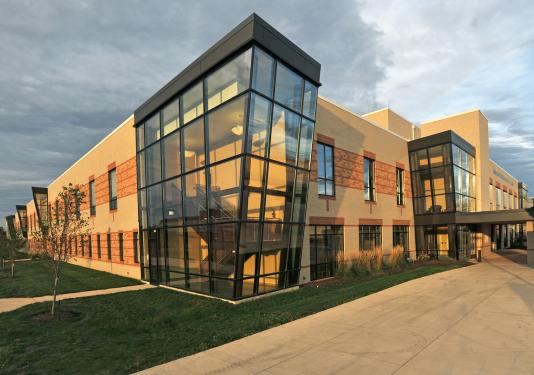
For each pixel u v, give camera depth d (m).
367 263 17.89
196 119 13.19
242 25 10.91
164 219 15.62
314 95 13.95
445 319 8.40
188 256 13.86
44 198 41.53
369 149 21.03
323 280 16.03
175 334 8.20
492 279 14.45
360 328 7.89
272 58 11.62
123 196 20.08
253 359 6.29
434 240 24.34
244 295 11.41
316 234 16.50
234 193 11.25
